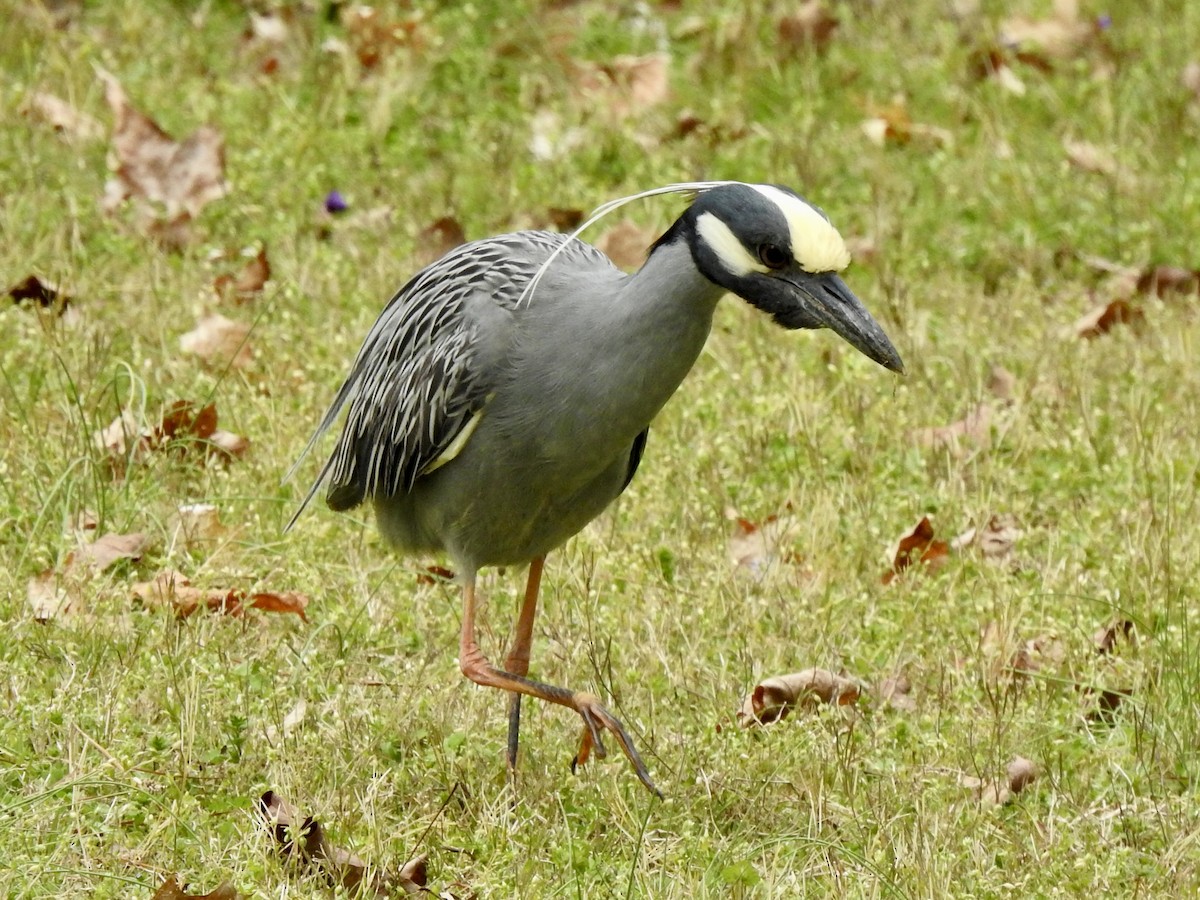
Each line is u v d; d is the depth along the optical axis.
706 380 13.12
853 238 15.11
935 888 8.20
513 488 9.22
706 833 8.69
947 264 15.07
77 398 11.50
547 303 8.97
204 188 14.73
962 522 11.79
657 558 11.16
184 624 10.16
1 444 11.66
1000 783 9.23
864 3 18.89
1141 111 17.19
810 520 11.52
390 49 17.09
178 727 9.19
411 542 10.03
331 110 16.19
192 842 8.32
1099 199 15.82
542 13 18.09
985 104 17.17
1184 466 12.22
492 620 10.66
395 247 14.46
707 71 17.64
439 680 10.05
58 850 8.05
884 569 11.35
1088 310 14.52
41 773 8.75
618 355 8.77
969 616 10.74
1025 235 15.21
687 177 15.60
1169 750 9.61
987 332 14.03
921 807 9.01
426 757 9.24
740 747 9.36
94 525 11.10
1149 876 8.55
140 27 16.97
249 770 8.98
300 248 14.20
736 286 8.56
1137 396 12.98
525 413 9.01
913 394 13.12
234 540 11.04
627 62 17.25
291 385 12.59
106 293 13.43
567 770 9.40
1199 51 18.03
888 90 17.50
